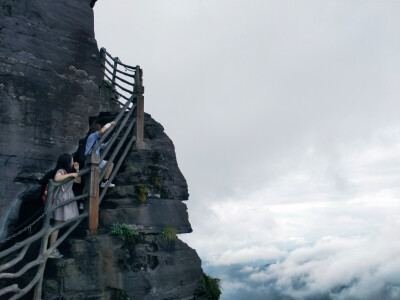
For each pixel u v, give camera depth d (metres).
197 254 9.82
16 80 8.73
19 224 9.00
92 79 10.21
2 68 8.55
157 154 10.02
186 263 9.41
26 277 7.48
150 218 9.16
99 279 7.75
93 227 8.20
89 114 10.02
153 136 10.51
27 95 8.85
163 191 9.88
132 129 10.18
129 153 9.84
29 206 9.21
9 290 6.65
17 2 9.03
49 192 7.61
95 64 10.35
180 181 10.52
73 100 9.71
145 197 9.20
